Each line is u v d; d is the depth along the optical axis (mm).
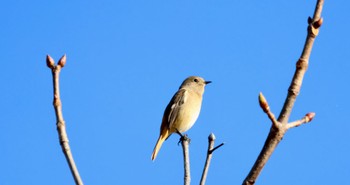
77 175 6422
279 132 6078
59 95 6578
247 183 6172
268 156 6113
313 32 6137
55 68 6578
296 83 6129
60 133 6527
